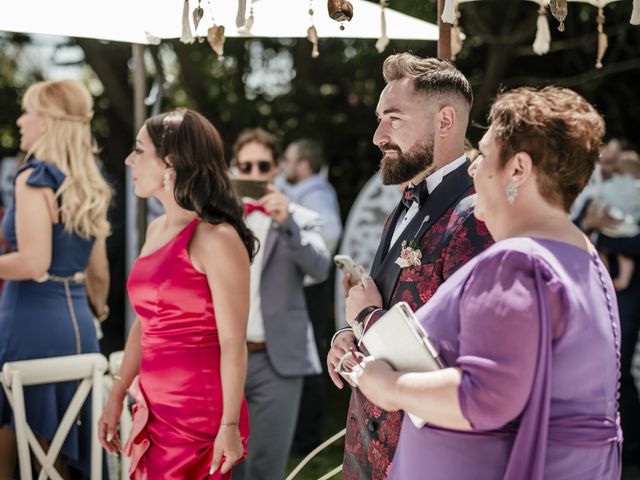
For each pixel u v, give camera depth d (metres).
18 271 3.53
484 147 1.86
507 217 1.84
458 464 1.82
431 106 2.38
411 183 2.47
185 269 2.79
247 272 2.82
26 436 3.18
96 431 3.35
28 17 3.41
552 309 1.72
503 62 8.48
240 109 9.36
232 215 2.89
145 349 2.90
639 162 5.45
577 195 1.86
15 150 10.30
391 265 2.43
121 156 9.49
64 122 3.69
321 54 9.32
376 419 2.42
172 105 9.93
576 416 1.76
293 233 4.00
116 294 7.83
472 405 1.69
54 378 3.29
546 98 1.81
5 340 3.60
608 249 5.33
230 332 2.78
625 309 5.36
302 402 5.64
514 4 8.62
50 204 3.61
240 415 2.90
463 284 1.83
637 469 5.37
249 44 9.45
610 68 8.62
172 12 3.41
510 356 1.67
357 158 9.59
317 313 5.69
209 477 2.81
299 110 9.51
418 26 3.44
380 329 1.91
